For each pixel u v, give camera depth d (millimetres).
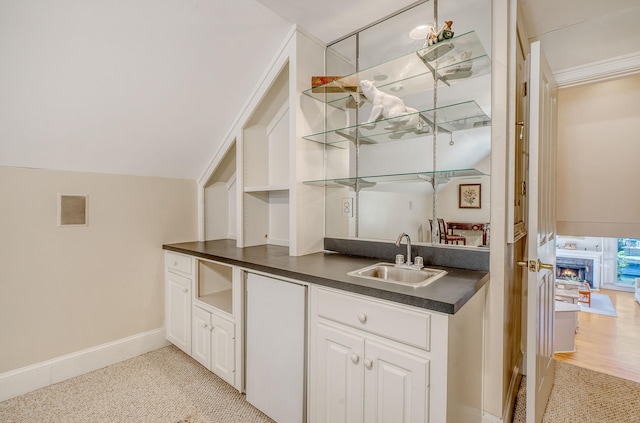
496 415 1476
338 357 1301
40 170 1855
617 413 1730
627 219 2393
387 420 1153
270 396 1584
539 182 1458
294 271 1486
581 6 1675
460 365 1146
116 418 1607
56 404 1719
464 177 1604
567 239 5594
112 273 2172
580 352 2676
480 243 1544
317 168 2150
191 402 1747
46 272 1897
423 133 1772
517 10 1598
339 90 1999
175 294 2318
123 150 2047
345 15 1810
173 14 1508
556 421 1663
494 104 1495
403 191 1845
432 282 1294
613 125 2422
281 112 2393
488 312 1497
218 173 2652
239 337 1766
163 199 2430
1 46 1309
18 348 1807
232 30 1730
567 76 1907
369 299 1208
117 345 2193
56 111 1632
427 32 1748
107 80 1621
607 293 4965
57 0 1265
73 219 1987
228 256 1906
